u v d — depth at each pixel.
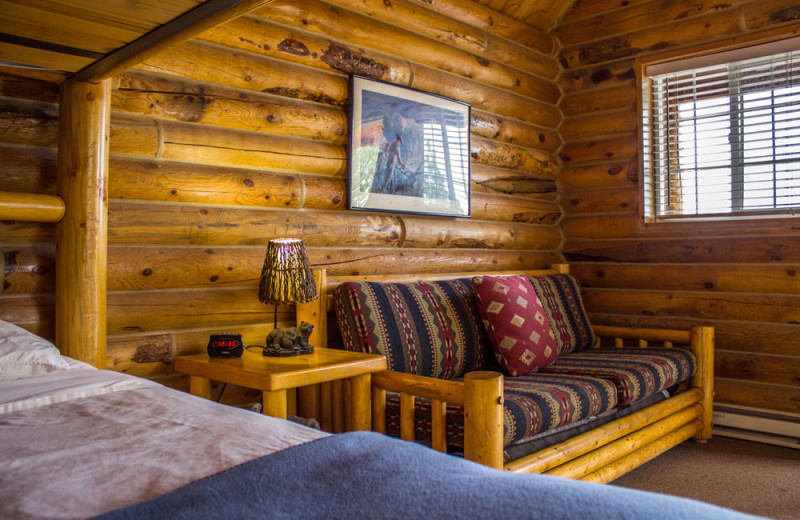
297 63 3.00
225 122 2.70
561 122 4.73
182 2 1.57
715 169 4.11
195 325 2.63
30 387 1.64
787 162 3.81
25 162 2.18
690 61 4.13
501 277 3.31
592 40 4.55
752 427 3.81
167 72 2.53
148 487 0.96
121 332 2.42
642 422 3.05
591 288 4.59
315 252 3.05
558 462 2.40
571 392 2.59
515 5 4.30
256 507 0.88
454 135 3.79
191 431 1.25
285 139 2.94
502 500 0.89
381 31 3.38
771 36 3.81
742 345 3.91
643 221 4.32
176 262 2.54
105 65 2.02
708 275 4.04
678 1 4.14
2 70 2.11
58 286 2.17
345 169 3.20
